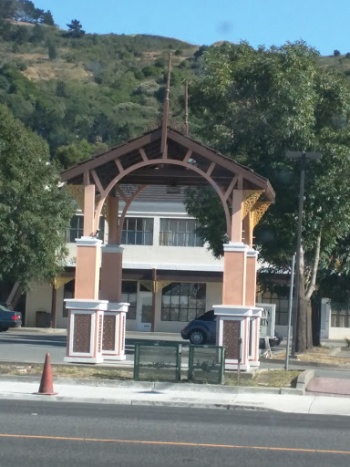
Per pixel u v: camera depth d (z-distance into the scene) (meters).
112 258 27.50
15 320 51.22
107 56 180.12
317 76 35.78
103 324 26.27
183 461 12.03
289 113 34.00
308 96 34.22
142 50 185.00
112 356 26.23
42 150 53.31
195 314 59.47
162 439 13.91
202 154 24.61
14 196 50.75
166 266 58.56
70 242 58.97
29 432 14.16
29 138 52.97
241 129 35.09
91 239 25.06
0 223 50.19
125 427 15.16
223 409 19.25
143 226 59.12
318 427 16.22
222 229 36.50
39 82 146.00
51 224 52.16
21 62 166.00
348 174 34.38
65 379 22.23
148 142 24.84
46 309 60.44
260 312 26.95
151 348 22.22
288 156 30.41
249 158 35.22
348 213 35.16
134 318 59.94
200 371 22.11
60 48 185.50
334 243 37.50
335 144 34.34
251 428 15.67
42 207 51.91
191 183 27.22
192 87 36.34
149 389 21.70
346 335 60.03
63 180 25.25
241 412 18.70
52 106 120.31
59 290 60.28
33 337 45.62
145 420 16.31
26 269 51.69
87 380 22.17
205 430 15.16
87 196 25.20
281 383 22.92
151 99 134.88
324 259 38.19
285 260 37.28
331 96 35.66
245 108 35.22
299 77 34.19
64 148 85.31
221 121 35.97
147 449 12.90
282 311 57.53
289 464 12.06
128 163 26.00
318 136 34.91
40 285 60.06
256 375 24.45
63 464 11.52
